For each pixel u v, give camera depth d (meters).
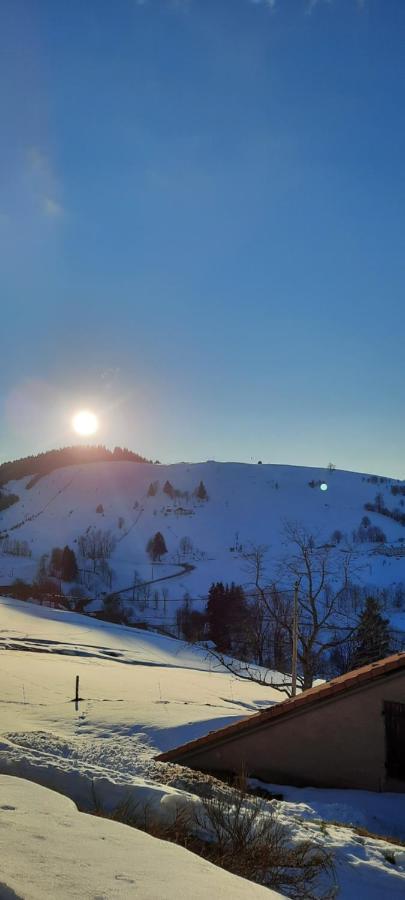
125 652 65.38
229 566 170.38
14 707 25.45
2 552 189.62
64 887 3.79
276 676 50.09
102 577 158.75
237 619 60.09
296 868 6.50
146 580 155.25
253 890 4.48
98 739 19.44
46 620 81.38
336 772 12.68
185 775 9.71
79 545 198.62
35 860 4.23
